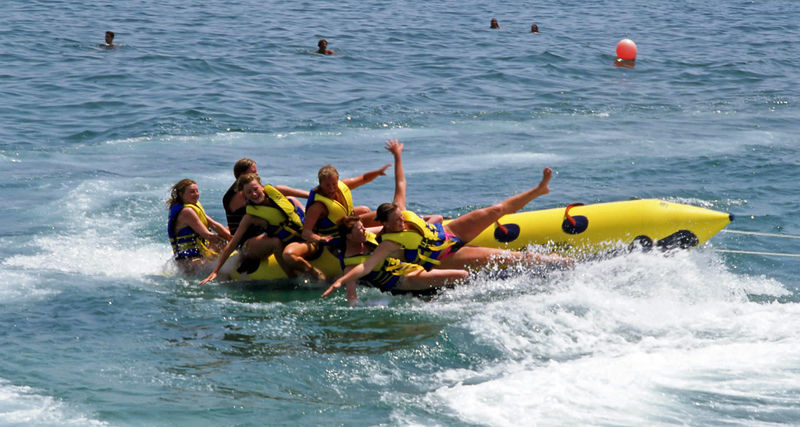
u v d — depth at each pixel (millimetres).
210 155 42375
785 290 23375
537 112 54594
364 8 119938
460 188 35875
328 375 18172
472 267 24656
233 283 25156
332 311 22500
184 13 104812
